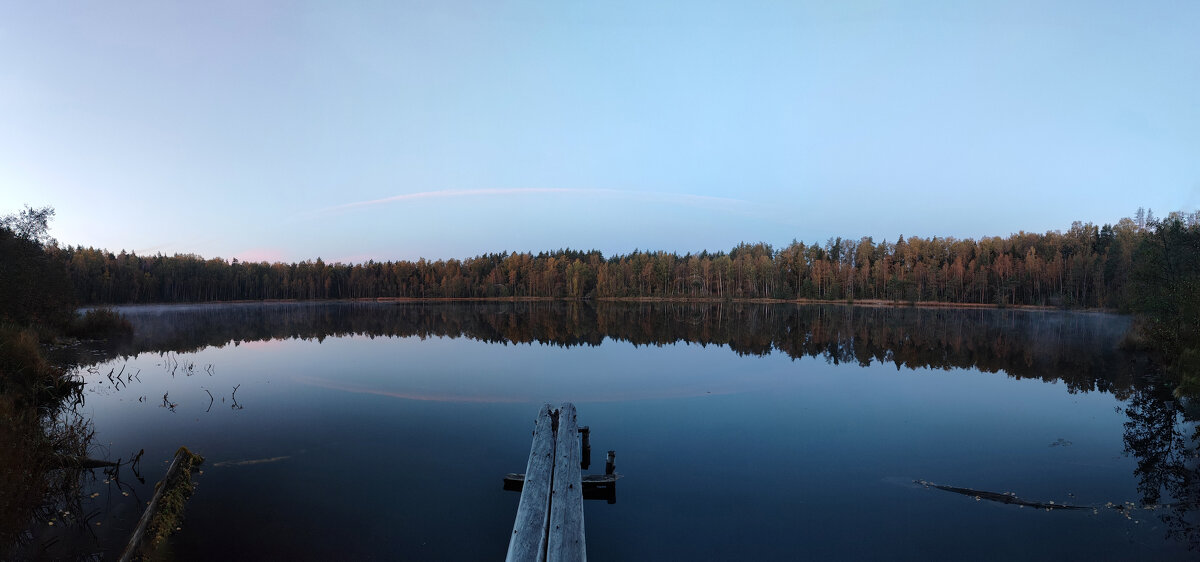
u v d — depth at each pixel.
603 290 126.69
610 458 9.18
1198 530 7.10
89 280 95.81
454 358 23.64
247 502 7.89
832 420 12.92
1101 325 46.28
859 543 6.80
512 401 14.84
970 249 115.00
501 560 6.31
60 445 8.96
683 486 8.77
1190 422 12.71
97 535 6.81
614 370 20.27
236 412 13.45
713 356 24.45
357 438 11.21
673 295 127.50
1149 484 8.83
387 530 7.04
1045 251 104.94
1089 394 15.99
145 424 12.28
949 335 36.06
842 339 32.94
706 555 6.52
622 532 7.13
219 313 69.00
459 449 10.51
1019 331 39.53
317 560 6.25
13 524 6.61
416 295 144.75
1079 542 6.83
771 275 118.00
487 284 141.38
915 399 15.33
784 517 7.56
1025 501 8.09
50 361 20.69
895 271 112.19
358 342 30.61
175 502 7.59
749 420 12.91
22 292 26.19
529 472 8.14
